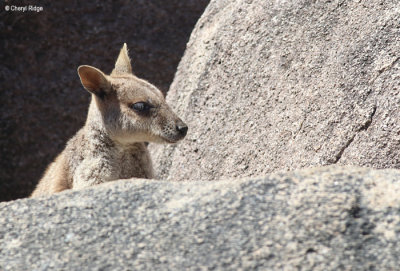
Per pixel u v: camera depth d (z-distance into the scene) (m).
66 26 17.83
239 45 13.50
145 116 12.37
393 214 7.29
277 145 12.02
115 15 18.08
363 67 11.19
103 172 12.34
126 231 7.52
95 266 7.06
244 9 13.90
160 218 7.66
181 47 18.39
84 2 17.89
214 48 14.05
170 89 15.49
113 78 12.65
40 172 18.27
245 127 12.74
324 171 8.18
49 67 17.94
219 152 13.12
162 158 14.64
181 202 7.90
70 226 7.69
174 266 6.97
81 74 12.30
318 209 7.44
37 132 18.08
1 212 8.05
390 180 7.90
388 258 6.80
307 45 12.23
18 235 7.63
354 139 10.91
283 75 12.38
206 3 18.45
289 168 11.64
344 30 11.82
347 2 12.09
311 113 11.62
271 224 7.32
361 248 6.95
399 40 11.01
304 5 12.70
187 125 13.37
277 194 7.77
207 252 7.09
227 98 13.34
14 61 17.83
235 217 7.50
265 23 13.17
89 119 12.66
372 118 10.79
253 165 12.35
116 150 12.52
